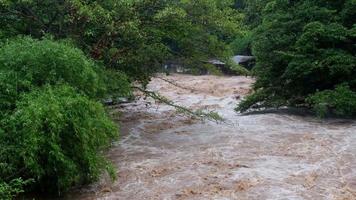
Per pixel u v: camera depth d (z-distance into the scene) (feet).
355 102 38.65
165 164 28.37
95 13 32.50
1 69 24.16
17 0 33.27
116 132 24.84
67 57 25.00
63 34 34.73
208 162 28.32
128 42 37.27
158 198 23.00
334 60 40.32
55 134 21.72
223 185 24.31
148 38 38.60
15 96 23.36
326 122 40.19
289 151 30.55
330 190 23.62
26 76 23.95
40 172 21.86
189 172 26.61
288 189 23.61
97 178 24.71
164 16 35.40
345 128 37.42
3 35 32.96
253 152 30.42
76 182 24.88
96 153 24.26
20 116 21.67
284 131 36.40
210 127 38.60
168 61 43.09
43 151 21.71
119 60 37.14
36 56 24.53
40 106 21.66
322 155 29.58
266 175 25.70
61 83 24.56
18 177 21.94
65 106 22.59
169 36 40.34
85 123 22.65
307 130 36.70
